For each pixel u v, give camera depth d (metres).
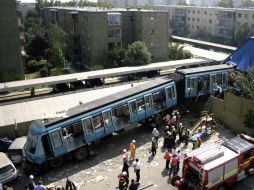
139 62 54.47
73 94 35.22
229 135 27.25
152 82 29.81
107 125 24.92
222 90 31.98
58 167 23.11
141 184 20.45
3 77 48.88
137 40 63.66
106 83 46.28
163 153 24.48
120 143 26.44
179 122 28.39
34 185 19.06
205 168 17.41
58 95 34.88
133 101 26.50
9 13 49.41
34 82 40.78
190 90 30.97
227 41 93.94
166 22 63.16
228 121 28.53
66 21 74.25
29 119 27.62
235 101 27.55
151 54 63.53
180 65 51.62
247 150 19.34
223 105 28.84
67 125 22.64
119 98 25.84
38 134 21.48
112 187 20.41
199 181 17.84
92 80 44.69
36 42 65.31
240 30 86.75
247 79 28.72
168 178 21.16
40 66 59.84
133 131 28.67
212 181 17.75
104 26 59.25
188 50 67.81
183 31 111.44
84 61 65.00
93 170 22.50
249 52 37.78
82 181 21.17
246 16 87.06
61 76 43.94
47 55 62.81
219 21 96.44
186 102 32.00
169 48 66.25
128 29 64.25
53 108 30.61
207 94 32.31
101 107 24.53
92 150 24.42
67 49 70.88
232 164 18.56
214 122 28.39
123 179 18.70
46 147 22.02
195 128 27.28
